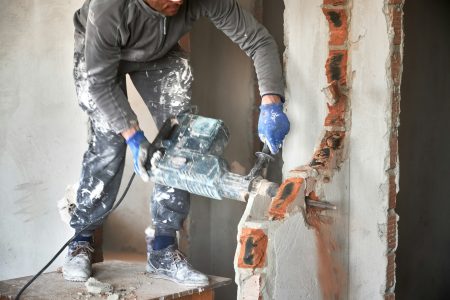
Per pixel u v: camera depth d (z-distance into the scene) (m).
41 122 4.28
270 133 2.95
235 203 4.64
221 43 4.59
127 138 2.98
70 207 3.78
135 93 4.16
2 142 4.36
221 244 4.63
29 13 4.26
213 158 2.85
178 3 2.81
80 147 4.19
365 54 3.18
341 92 3.24
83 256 3.31
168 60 3.25
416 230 5.06
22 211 4.36
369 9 3.15
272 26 4.66
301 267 2.79
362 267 3.26
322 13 3.26
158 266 3.33
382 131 3.16
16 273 4.41
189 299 3.21
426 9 5.00
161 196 3.26
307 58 3.34
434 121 5.21
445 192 5.45
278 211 2.66
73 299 2.99
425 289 5.23
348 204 3.26
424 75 5.03
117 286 3.19
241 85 4.62
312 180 2.85
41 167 4.30
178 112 3.27
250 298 2.56
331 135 3.22
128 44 2.99
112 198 3.32
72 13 4.16
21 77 4.30
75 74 3.22
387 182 3.17
